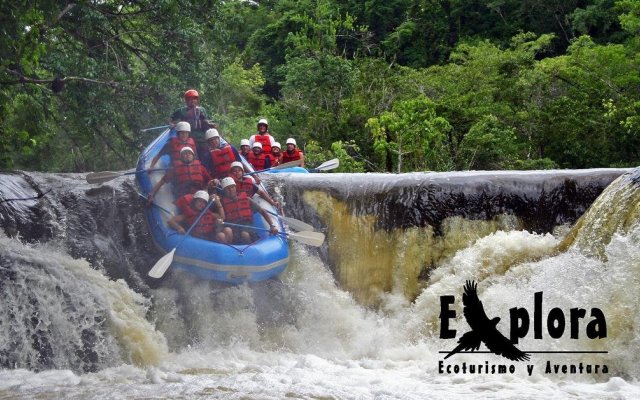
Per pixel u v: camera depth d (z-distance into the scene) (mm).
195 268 10344
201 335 10242
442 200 11727
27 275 9320
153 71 18156
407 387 8047
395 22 43812
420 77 29547
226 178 11086
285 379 8328
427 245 11625
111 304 9648
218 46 19516
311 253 11688
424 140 22453
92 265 10391
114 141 20141
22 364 8969
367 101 27031
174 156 11180
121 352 9438
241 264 10320
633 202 9562
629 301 8805
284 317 10750
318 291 11320
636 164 26422
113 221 10906
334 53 29672
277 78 42469
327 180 12109
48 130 17578
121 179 11453
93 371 9203
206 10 18828
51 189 10945
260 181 11977
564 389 7883
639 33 32781
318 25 29125
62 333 9312
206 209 10727
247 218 11125
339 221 11867
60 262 9742
